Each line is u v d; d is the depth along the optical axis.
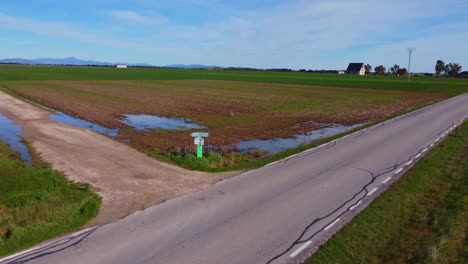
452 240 7.39
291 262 6.58
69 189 10.75
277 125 24.48
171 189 10.55
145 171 12.41
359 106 36.09
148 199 9.75
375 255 6.83
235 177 11.75
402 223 8.20
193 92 49.44
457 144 16.92
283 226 8.06
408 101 41.50
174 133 20.88
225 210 8.96
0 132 19.39
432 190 10.48
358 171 12.45
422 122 24.16
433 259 6.58
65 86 53.34
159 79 82.62
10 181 11.45
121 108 31.34
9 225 8.10
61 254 6.84
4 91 42.06
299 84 72.56
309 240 7.41
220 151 16.44
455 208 9.02
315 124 25.14
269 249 7.05
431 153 14.98
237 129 22.62
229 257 6.75
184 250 6.99
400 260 6.62
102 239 7.43
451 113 29.00
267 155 15.88
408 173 12.09
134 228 7.93
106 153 14.98
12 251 6.96
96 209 8.98
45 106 31.25
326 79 96.12
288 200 9.66
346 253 6.88
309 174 12.09
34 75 82.12
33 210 8.95
